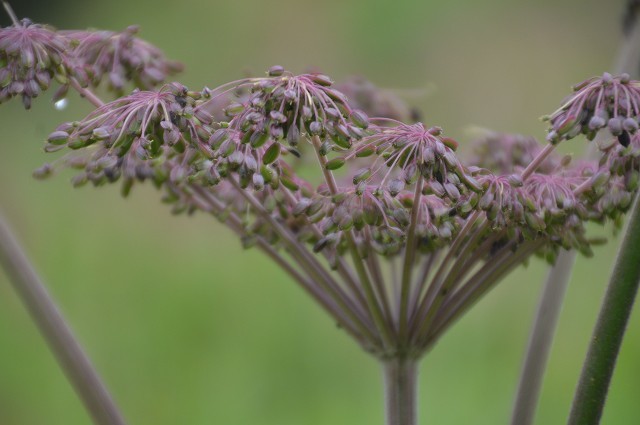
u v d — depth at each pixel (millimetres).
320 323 1164
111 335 1174
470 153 810
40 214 1278
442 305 761
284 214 759
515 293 1156
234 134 723
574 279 1180
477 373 1116
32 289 768
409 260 746
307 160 829
